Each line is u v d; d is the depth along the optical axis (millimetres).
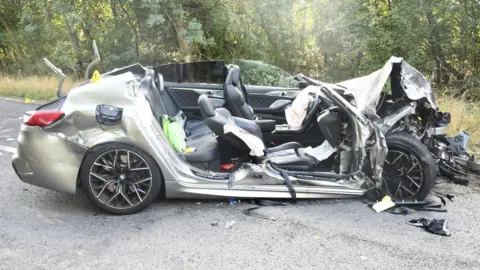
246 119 5031
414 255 3506
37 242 3705
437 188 4953
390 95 4832
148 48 16016
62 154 4023
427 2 13688
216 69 6172
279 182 4352
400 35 14258
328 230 3900
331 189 4383
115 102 4098
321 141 5328
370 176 4383
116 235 3822
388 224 4031
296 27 15828
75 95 4098
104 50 16359
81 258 3451
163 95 5426
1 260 3416
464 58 14352
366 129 4188
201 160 4484
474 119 7637
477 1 13047
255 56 15500
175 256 3480
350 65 15477
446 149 5285
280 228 3939
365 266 3340
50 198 4680
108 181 4125
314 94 5262
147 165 4133
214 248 3600
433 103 4664
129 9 14961
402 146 4328
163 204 4457
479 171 5309
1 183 5145
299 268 3311
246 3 15211
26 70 18562
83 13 15703
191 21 14562
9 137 7559
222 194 4277
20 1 18344
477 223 4082
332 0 15102
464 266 3355
